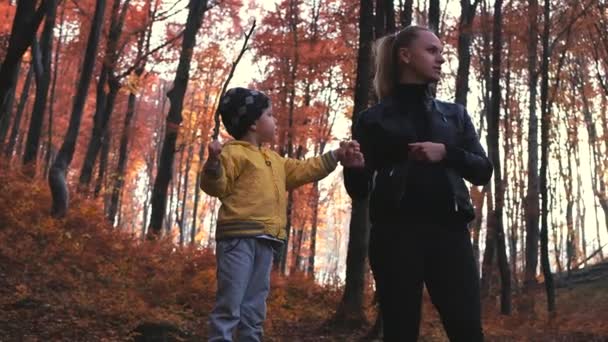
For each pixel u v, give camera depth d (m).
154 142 39.88
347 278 9.80
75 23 21.42
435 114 2.59
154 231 14.57
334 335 9.23
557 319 12.61
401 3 10.94
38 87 15.13
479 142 2.66
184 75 15.55
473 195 16.16
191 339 7.35
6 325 6.73
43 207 11.70
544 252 14.67
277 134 19.36
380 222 2.49
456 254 2.41
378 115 2.60
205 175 3.13
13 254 9.09
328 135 21.52
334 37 18.62
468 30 14.42
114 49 16.28
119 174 22.47
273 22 20.08
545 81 14.62
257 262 3.32
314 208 24.02
